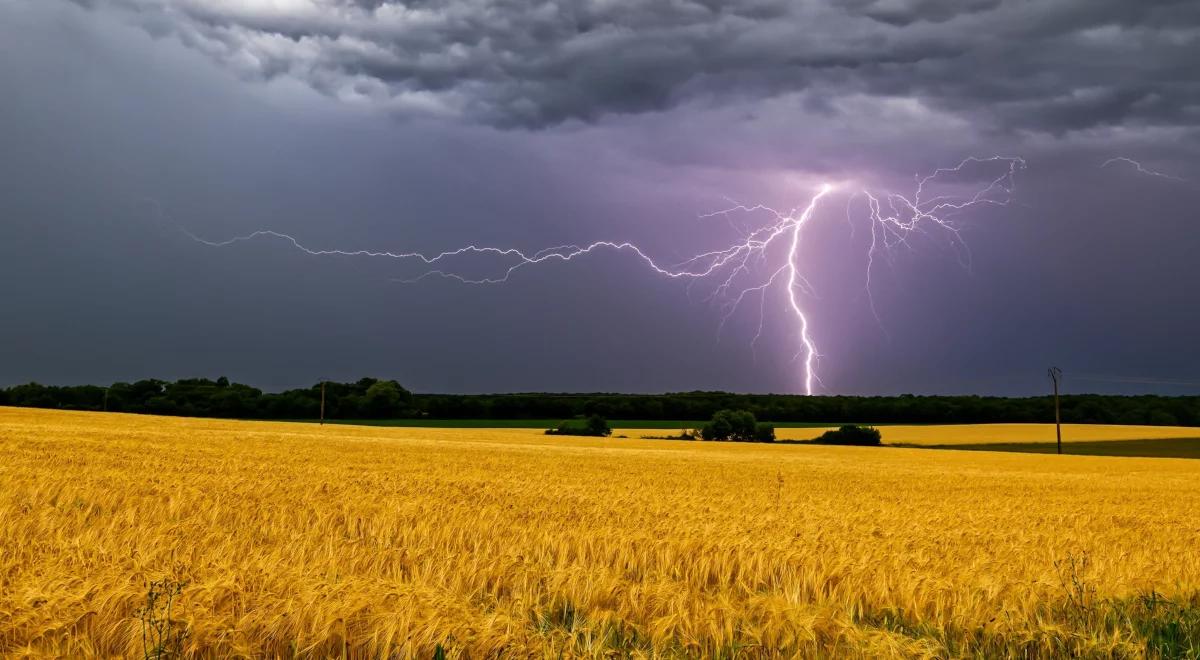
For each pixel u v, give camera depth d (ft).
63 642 20.62
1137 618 31.07
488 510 54.44
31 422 201.26
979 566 38.50
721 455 200.44
